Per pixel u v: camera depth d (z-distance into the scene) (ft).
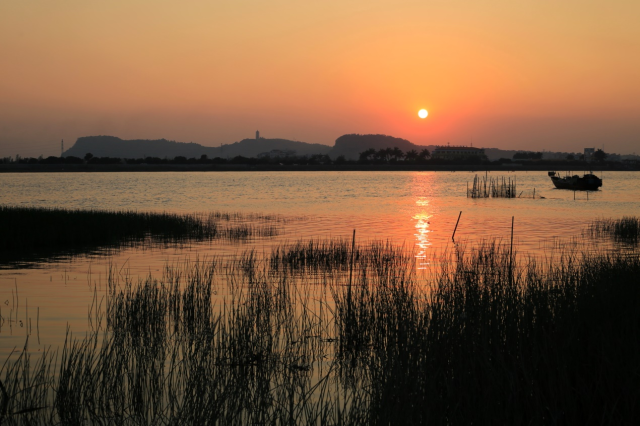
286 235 99.14
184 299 41.60
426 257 70.90
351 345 32.27
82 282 54.13
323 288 50.52
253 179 463.83
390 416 20.40
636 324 27.27
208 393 23.29
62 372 25.57
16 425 21.80
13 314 40.88
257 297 41.22
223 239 91.76
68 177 505.25
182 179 458.09
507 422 19.66
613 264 48.34
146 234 95.76
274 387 26.55
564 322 27.94
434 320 29.25
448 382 22.89
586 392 21.16
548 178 497.87
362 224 122.01
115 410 23.50
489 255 61.62
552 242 88.69
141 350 31.24
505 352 25.23
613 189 289.33
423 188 316.81
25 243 79.20
